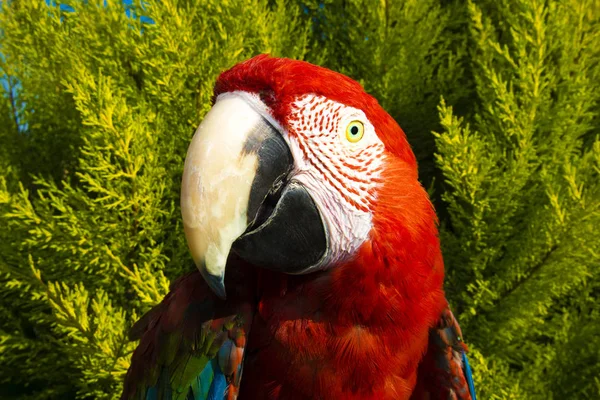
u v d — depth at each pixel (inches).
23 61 32.8
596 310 30.2
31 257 26.9
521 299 27.6
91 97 25.4
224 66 27.0
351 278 16.4
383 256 16.4
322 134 16.2
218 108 16.2
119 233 26.7
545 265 26.5
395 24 31.8
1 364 30.6
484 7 33.7
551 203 25.5
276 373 16.9
